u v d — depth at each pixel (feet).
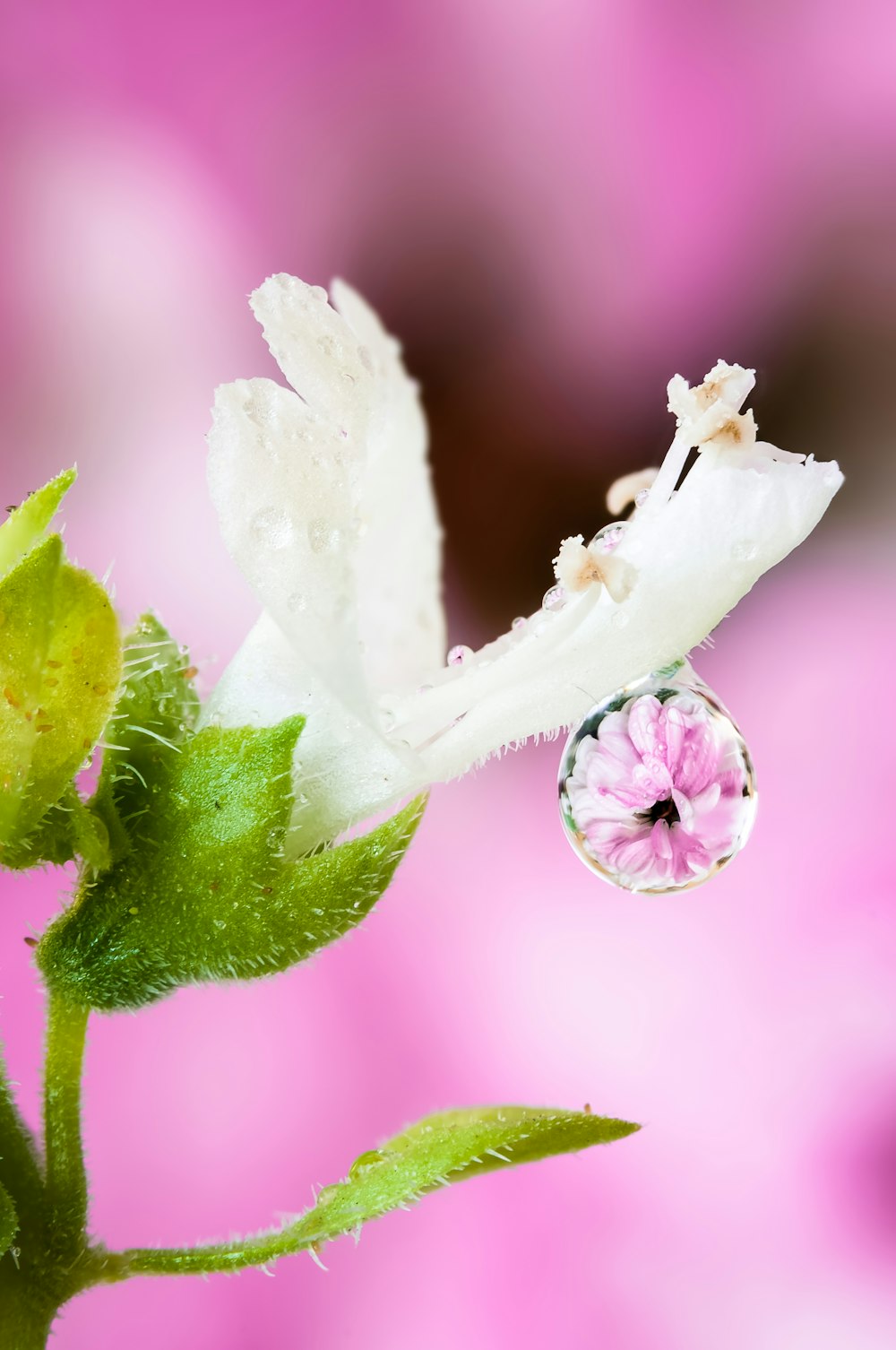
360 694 0.21
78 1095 0.22
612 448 0.28
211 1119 0.27
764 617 0.28
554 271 0.28
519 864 0.28
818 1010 0.27
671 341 0.28
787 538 0.21
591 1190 0.27
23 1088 0.26
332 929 0.22
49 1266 0.22
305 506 0.21
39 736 0.21
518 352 0.28
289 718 0.22
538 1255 0.27
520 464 0.28
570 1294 0.27
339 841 0.22
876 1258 0.27
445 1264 0.27
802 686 0.28
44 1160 0.22
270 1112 0.27
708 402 0.21
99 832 0.22
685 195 0.28
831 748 0.28
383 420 0.22
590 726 0.22
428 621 0.23
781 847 0.28
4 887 0.27
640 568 0.22
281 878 0.22
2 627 0.21
